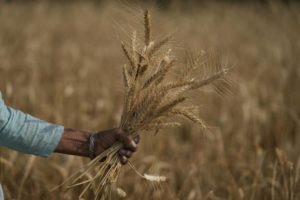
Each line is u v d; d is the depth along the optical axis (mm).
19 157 5402
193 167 5445
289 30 12336
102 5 16109
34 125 3086
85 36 12414
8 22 13211
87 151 3207
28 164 4910
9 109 3059
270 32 12406
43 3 16094
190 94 3232
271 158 5910
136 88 3186
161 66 3176
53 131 3137
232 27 13086
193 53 3203
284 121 6785
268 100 7910
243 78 8719
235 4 16141
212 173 5531
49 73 9266
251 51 10805
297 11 14094
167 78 3246
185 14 14555
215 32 12406
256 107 7211
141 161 5453
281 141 6453
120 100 7887
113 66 9352
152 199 4781
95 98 8016
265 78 8953
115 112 7371
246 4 16219
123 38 3297
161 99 3135
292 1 15281
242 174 5297
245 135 6547
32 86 7977
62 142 3164
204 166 5598
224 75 3121
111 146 3203
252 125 6668
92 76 9094
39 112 6906
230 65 3244
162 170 5477
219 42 11195
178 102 3104
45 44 11562
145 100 3160
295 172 4848
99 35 12422
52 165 5113
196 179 5273
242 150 5922
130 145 3184
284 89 8258
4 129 3006
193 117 3178
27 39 11859
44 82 8805
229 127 6781
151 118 3174
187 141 6711
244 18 14180
